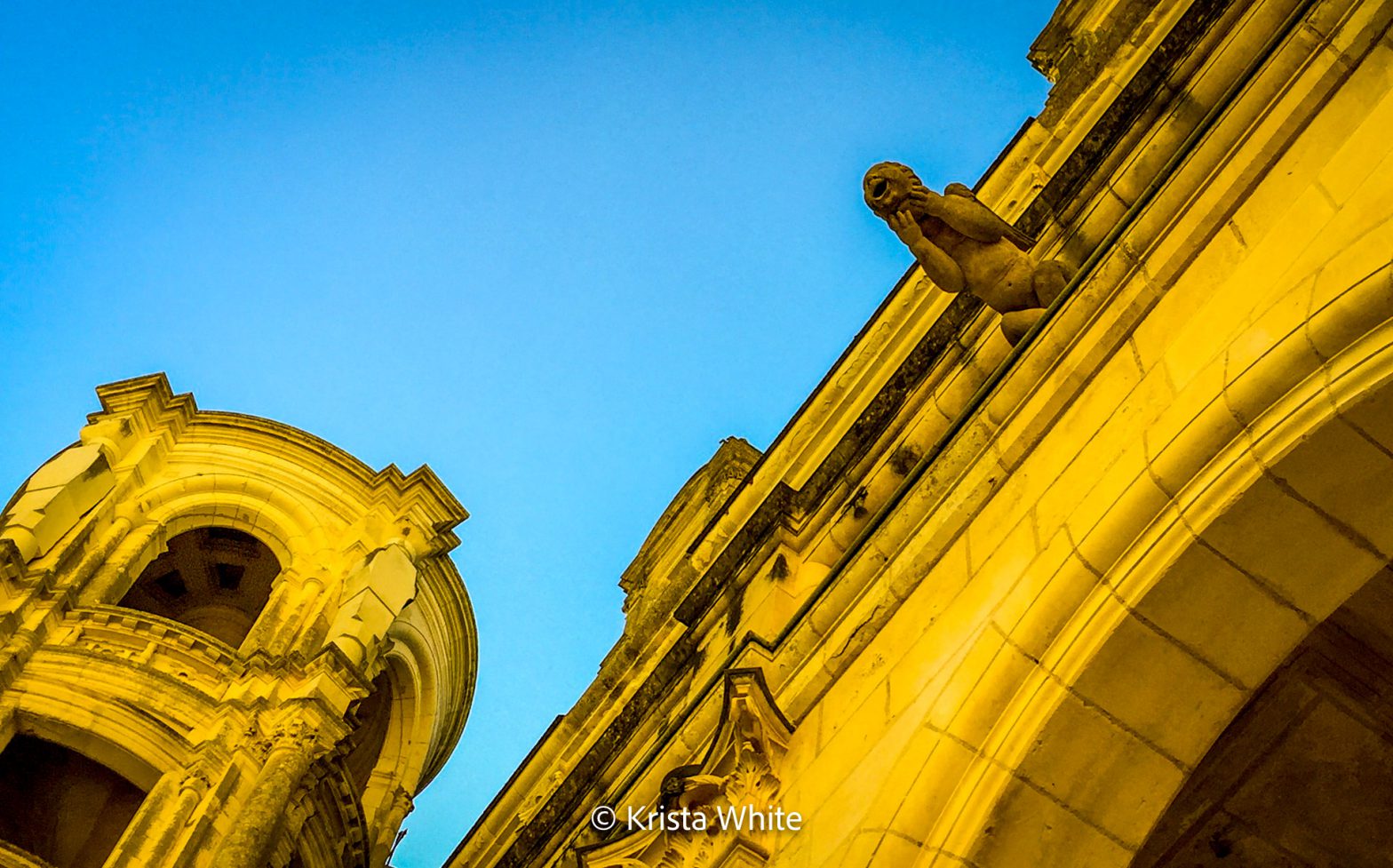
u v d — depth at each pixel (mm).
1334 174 8094
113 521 25531
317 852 22297
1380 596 9273
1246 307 8188
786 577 13102
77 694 22297
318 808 22391
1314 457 7574
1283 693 9570
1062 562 8367
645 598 21312
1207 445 7898
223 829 20828
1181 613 7918
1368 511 7664
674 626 16938
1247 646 7930
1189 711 7996
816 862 8812
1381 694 9531
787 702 10227
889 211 10695
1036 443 9477
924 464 10383
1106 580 8109
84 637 23422
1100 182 11938
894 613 9867
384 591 25188
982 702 8305
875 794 8664
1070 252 10969
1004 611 8586
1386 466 7539
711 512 21250
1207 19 11695
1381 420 7418
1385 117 7973
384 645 25219
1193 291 8852
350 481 27359
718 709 11141
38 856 22422
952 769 8266
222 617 27719
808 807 9359
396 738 26141
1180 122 10828
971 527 9594
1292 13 9094
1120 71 15820
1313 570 7805
